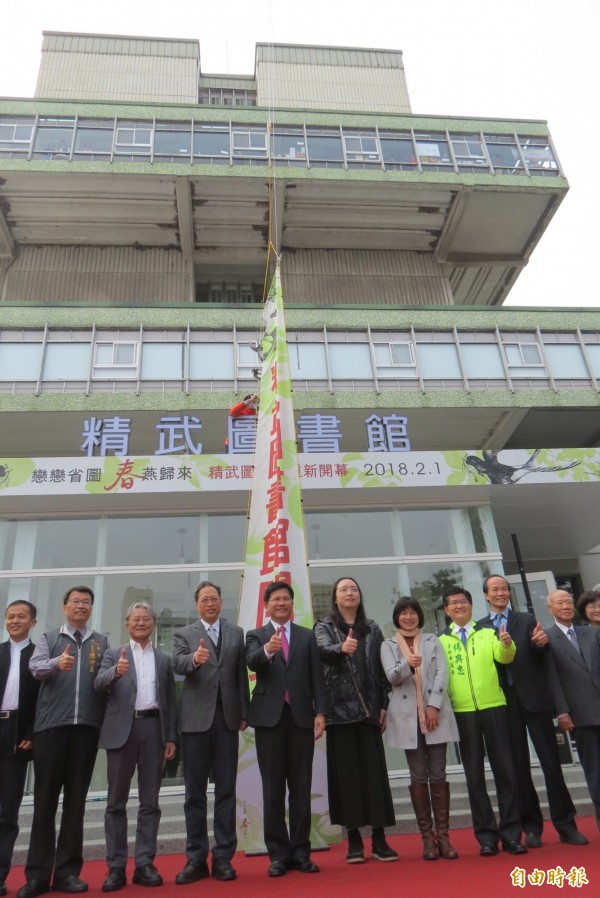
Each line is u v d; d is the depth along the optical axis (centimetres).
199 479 855
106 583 883
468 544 956
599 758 432
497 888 312
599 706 436
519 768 442
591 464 923
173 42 1903
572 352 1270
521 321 1282
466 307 1287
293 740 411
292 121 1538
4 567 881
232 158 1465
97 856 563
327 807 500
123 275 1534
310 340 1229
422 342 1250
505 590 484
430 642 456
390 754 793
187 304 1236
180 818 630
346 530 948
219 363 1198
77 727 400
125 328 1206
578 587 1418
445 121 1586
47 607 865
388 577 926
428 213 1537
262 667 423
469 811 621
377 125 1563
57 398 1123
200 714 418
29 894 361
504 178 1494
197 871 387
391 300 1584
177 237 1544
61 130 1451
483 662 441
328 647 430
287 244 1596
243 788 508
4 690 409
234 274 1623
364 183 1451
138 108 1498
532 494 963
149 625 447
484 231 1584
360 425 1203
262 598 577
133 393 1148
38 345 1174
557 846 420
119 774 404
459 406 1192
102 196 1434
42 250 1541
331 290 1582
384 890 324
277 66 1931
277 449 623
